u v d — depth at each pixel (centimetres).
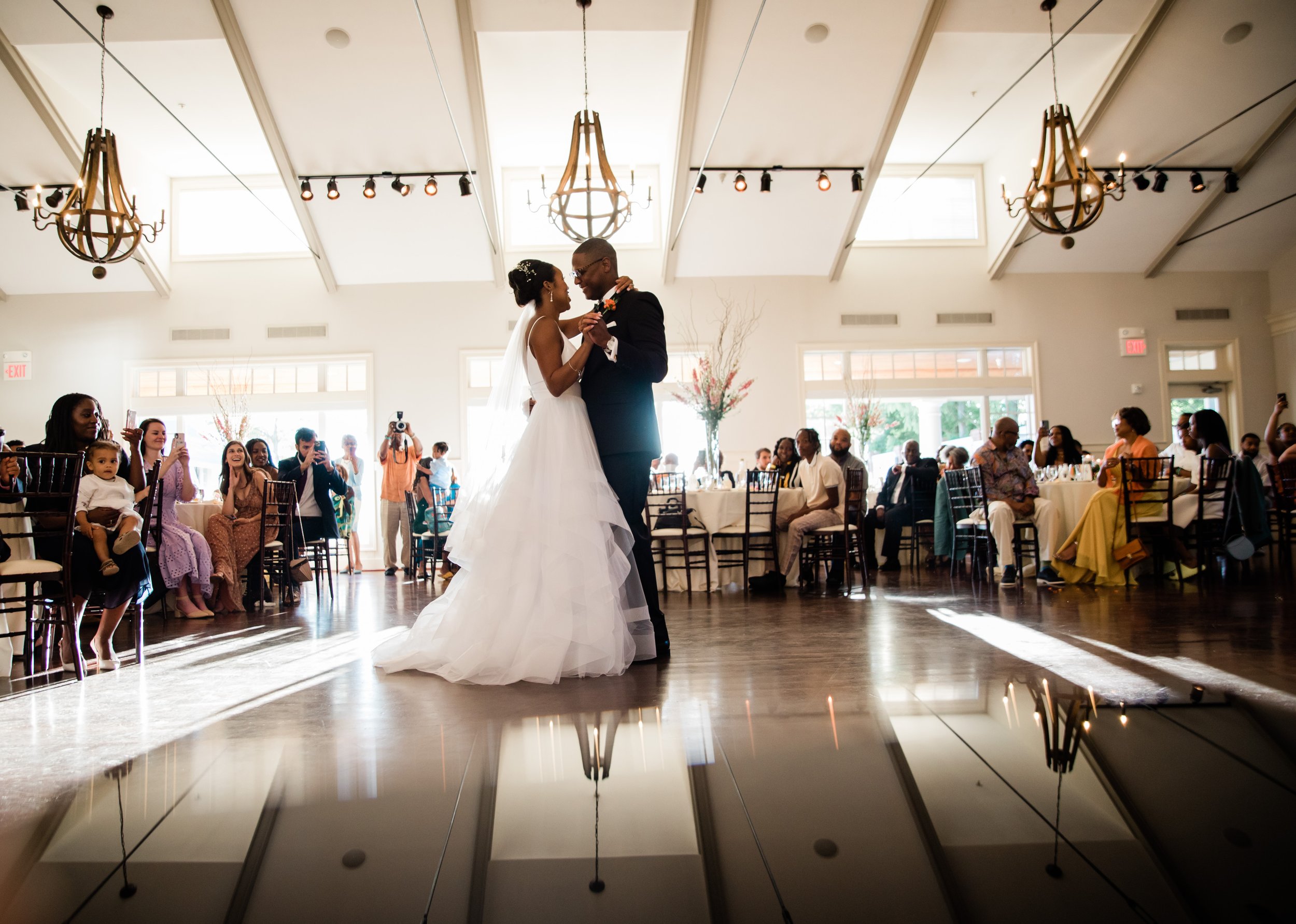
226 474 549
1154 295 1087
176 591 500
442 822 123
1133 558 497
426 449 1046
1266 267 1085
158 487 458
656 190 1070
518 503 259
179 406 1041
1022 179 1005
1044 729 167
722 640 320
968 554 639
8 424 1019
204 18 744
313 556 665
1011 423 545
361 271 1038
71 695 250
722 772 143
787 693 211
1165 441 1078
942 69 870
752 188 956
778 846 109
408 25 756
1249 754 147
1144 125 899
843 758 149
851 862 104
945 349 1084
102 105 765
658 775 142
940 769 141
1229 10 780
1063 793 128
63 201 903
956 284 1083
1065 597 447
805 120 879
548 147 1020
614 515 265
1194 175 923
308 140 877
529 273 283
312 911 95
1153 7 780
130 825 126
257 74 800
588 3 734
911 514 771
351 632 392
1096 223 1019
